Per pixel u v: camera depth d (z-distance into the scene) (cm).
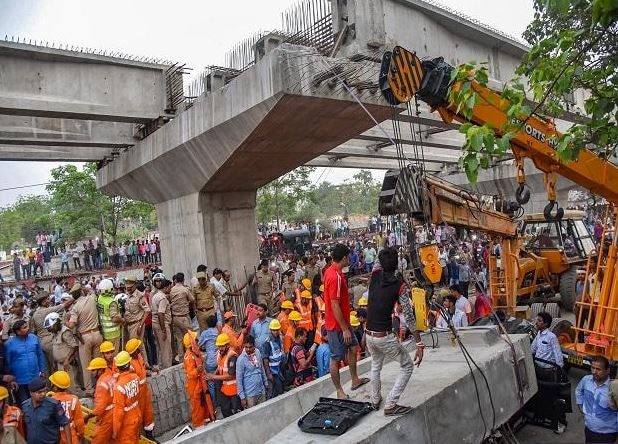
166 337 971
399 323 771
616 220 714
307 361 856
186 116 1347
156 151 1488
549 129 639
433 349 695
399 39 1323
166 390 912
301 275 1593
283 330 964
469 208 826
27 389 757
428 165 3159
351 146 2250
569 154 441
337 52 1186
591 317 762
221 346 797
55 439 570
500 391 595
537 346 729
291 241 2947
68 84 1355
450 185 777
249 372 753
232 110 1174
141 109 1489
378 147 2302
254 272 1433
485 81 439
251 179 1508
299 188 3584
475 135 379
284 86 1034
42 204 5706
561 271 1263
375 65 1155
